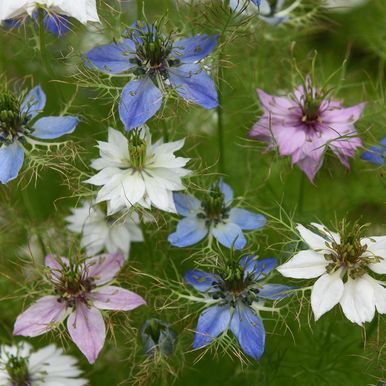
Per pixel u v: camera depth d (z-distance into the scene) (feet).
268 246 1.48
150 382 1.51
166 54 1.45
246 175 1.73
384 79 1.92
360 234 1.43
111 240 1.58
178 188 1.45
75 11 1.41
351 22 1.92
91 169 1.53
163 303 1.49
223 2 1.50
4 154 1.46
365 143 1.56
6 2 1.42
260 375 1.60
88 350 1.42
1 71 1.71
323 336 1.63
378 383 1.49
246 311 1.43
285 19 1.71
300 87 1.62
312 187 1.82
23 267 1.54
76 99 1.68
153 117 1.51
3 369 1.52
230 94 1.68
